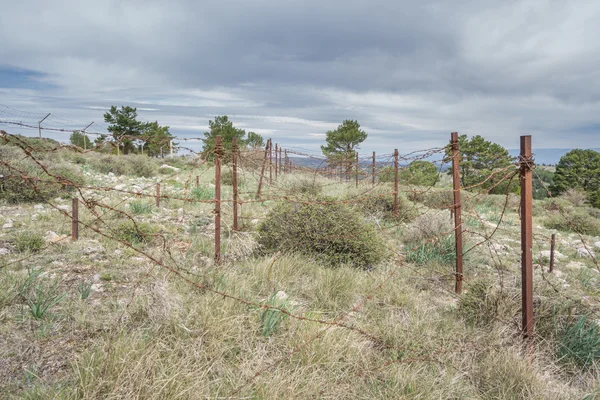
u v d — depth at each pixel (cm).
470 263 629
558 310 389
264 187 1335
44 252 535
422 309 424
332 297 447
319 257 564
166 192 1262
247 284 438
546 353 349
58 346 307
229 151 675
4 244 556
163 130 3666
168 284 402
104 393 249
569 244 900
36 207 856
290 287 472
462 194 1182
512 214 1439
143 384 249
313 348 314
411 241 759
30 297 381
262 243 611
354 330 352
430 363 318
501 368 308
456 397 281
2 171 895
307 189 1270
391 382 287
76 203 598
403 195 1077
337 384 287
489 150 3653
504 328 369
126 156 2194
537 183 4344
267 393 259
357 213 618
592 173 4112
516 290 417
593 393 282
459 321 402
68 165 1262
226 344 315
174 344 307
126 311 357
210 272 461
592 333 352
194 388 257
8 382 262
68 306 368
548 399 279
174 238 630
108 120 3466
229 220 841
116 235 625
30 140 1342
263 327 345
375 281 498
